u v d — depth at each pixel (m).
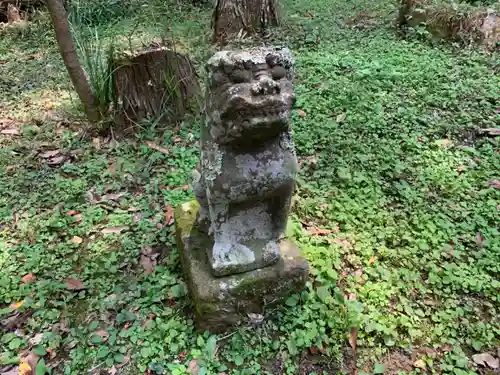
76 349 2.81
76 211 3.93
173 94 4.96
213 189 2.54
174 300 3.10
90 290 3.21
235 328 2.87
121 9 8.27
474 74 5.66
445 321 2.97
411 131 4.75
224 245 2.81
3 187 4.18
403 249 3.45
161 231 3.66
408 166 4.24
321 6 8.21
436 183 4.07
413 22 6.92
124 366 2.74
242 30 6.89
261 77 2.17
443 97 5.22
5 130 5.05
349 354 2.78
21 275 3.33
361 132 4.71
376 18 7.66
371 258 3.35
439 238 3.54
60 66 6.62
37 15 8.28
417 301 3.10
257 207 2.82
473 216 3.76
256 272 2.83
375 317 2.94
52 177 4.31
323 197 3.90
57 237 3.68
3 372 2.69
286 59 2.28
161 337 2.85
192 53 6.40
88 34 6.73
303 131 4.72
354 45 6.61
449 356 2.78
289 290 2.95
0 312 3.03
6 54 7.17
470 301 3.14
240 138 2.32
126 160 4.50
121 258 3.46
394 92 5.36
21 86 6.12
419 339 2.87
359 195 3.90
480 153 4.45
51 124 5.10
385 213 3.75
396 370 2.71
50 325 2.98
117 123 4.88
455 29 6.58
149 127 4.91
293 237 3.39
